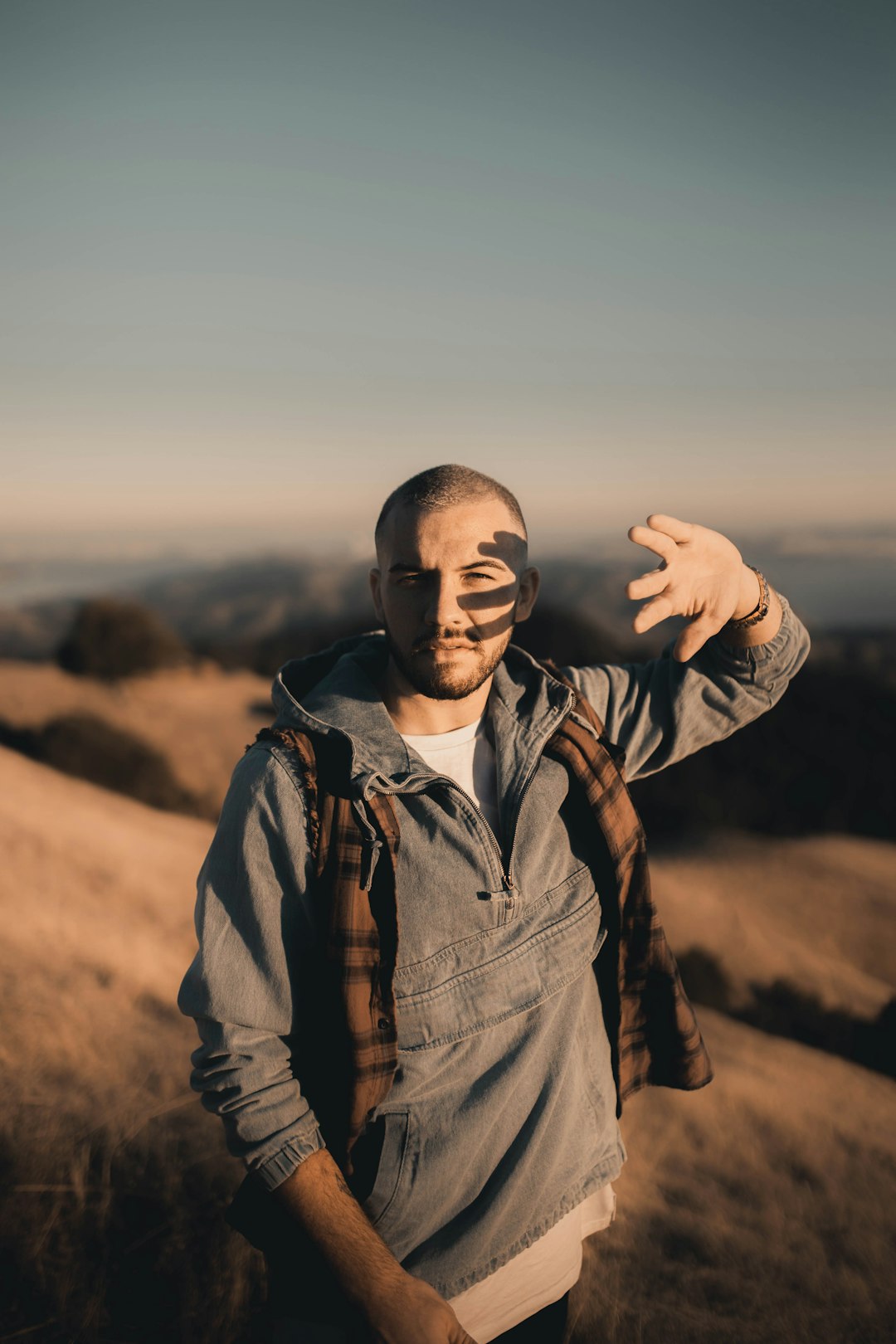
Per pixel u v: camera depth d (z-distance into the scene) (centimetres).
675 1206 348
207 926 140
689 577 151
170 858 979
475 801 149
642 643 2820
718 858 1991
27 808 1024
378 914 141
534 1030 147
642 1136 419
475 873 146
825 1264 316
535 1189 144
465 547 147
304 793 142
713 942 1410
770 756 2369
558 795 158
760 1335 267
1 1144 291
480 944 146
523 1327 150
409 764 147
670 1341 263
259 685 3678
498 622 151
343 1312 138
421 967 142
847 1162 421
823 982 1271
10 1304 235
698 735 179
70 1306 236
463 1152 140
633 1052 168
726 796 2305
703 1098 478
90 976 482
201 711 3022
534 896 151
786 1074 604
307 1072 144
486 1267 141
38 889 674
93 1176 281
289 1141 135
